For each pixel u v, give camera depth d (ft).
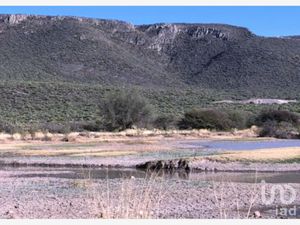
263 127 233.96
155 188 63.52
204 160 107.65
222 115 257.55
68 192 66.69
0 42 444.96
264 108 319.47
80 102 329.72
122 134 209.87
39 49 446.19
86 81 410.52
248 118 272.31
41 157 126.11
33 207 55.72
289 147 146.41
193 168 101.30
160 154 132.57
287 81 435.94
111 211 26.96
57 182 78.13
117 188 63.77
